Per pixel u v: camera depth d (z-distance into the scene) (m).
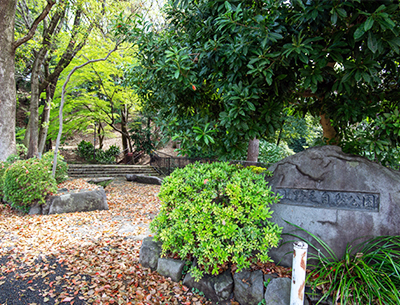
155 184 10.66
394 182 2.34
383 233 2.29
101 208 6.17
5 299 2.39
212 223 2.47
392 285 1.86
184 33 2.99
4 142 6.90
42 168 5.52
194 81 2.60
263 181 2.60
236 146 2.84
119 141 24.42
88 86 15.88
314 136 11.45
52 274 2.87
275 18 2.03
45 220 5.01
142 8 8.20
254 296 2.25
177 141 2.94
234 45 2.15
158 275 2.78
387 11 1.64
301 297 1.93
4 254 3.38
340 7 1.78
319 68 2.08
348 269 2.14
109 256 3.37
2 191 5.95
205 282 2.47
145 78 3.33
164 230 2.70
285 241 2.58
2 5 6.69
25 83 18.39
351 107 2.63
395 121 2.30
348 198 2.44
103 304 2.34
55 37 8.73
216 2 2.17
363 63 1.93
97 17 7.88
